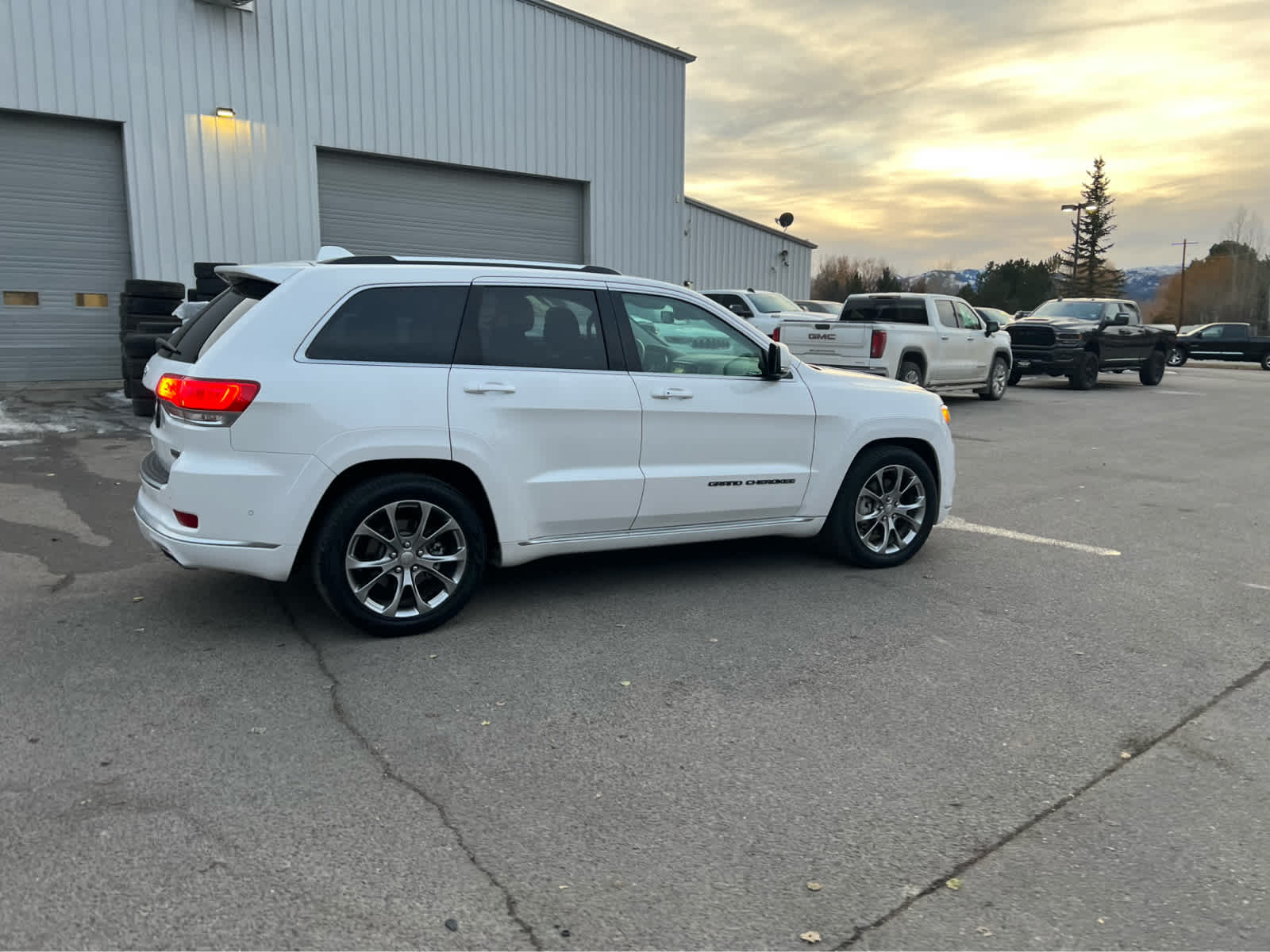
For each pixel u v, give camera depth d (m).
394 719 3.68
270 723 3.62
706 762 3.39
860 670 4.26
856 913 2.58
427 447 4.38
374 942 2.41
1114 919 2.57
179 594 5.10
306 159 15.68
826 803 3.13
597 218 19.72
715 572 5.75
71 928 2.42
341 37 15.77
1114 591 5.53
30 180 13.52
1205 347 36.59
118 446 9.65
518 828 2.95
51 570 5.50
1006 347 17.16
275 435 4.11
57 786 3.12
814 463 5.57
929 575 5.78
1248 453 11.23
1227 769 3.40
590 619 4.87
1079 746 3.56
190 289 14.37
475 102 17.52
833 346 14.72
